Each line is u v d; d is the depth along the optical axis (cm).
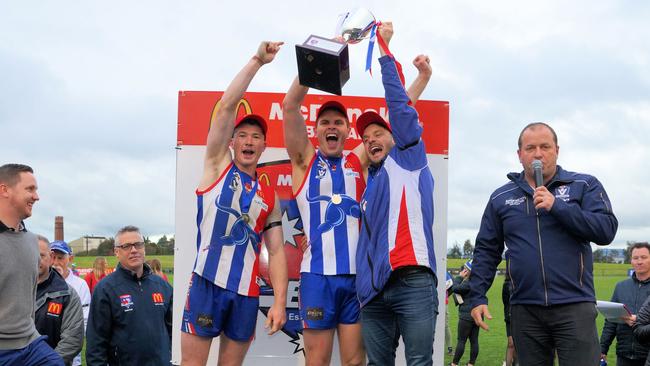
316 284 441
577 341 384
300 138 459
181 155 493
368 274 400
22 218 482
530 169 407
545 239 396
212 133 443
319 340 443
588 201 396
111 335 547
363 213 421
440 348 493
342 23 428
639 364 649
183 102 495
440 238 500
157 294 567
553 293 389
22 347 467
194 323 430
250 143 445
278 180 498
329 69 396
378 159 446
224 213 434
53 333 543
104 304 543
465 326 1152
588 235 382
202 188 443
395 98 404
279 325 440
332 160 465
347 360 445
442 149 504
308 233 453
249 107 501
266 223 462
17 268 465
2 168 478
